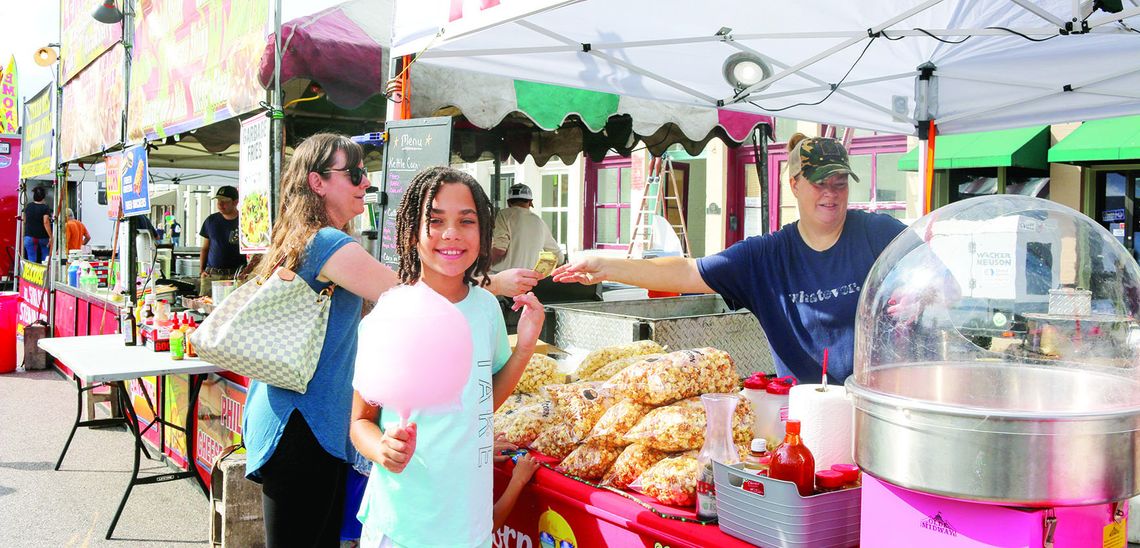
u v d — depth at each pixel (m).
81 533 4.84
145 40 7.05
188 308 6.12
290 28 4.79
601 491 2.50
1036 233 1.99
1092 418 1.50
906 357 1.94
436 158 4.00
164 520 5.05
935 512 1.68
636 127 6.75
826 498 1.97
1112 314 1.85
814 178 2.96
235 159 11.16
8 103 16.58
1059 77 4.55
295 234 2.71
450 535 2.07
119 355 5.05
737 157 11.39
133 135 7.32
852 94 5.09
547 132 8.91
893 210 9.58
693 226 12.34
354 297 2.83
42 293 10.76
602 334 4.86
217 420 5.12
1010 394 1.82
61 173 10.33
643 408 2.65
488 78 5.67
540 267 8.03
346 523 3.61
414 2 3.61
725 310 6.26
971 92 4.89
